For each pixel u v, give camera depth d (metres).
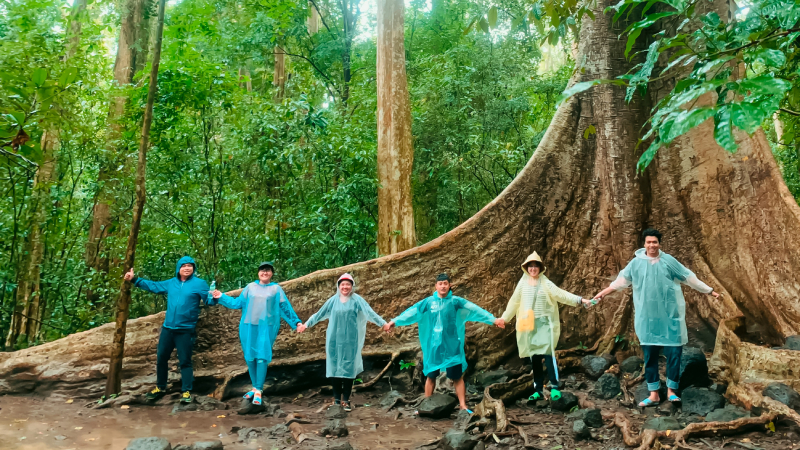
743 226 6.79
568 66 12.67
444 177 11.52
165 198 9.90
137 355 6.62
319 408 6.03
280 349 6.84
